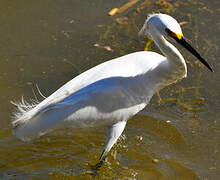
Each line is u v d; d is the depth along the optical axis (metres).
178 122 10.09
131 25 13.28
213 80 11.21
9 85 11.34
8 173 9.15
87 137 10.16
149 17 8.65
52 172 9.25
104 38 12.85
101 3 14.35
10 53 12.41
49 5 14.36
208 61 11.75
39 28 13.36
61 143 9.98
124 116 9.22
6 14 13.93
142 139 9.81
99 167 9.20
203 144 9.47
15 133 9.05
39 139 10.06
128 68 9.11
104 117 9.06
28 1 14.48
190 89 11.02
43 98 10.90
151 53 9.48
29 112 8.89
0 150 9.67
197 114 10.26
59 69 11.84
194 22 13.22
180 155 9.26
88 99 8.86
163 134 9.85
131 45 12.52
